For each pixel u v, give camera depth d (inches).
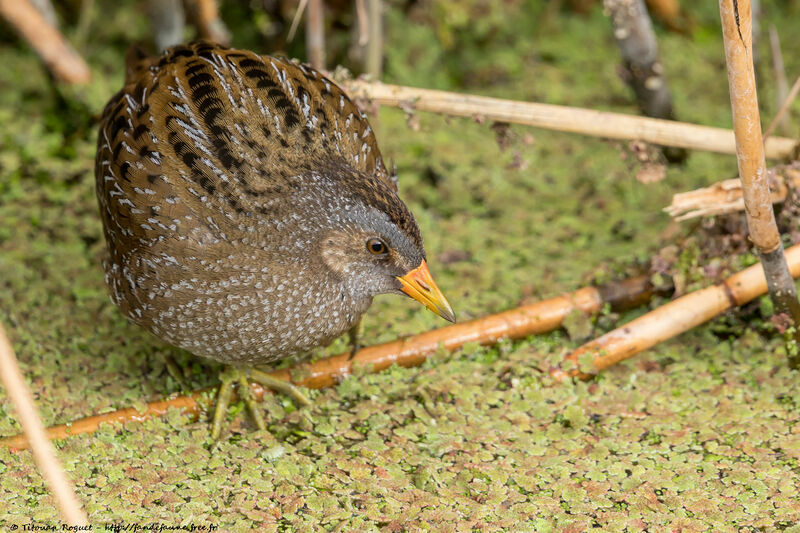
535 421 321.7
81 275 388.5
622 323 362.0
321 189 293.1
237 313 293.1
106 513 276.8
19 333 355.3
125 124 300.0
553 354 346.3
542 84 494.0
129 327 363.9
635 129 351.6
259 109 296.4
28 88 479.8
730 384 331.6
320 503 283.7
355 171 297.6
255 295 291.1
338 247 296.8
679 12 524.1
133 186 290.4
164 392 334.3
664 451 304.3
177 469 297.3
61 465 294.0
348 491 289.7
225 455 303.7
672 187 429.1
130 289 298.4
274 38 483.8
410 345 346.9
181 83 299.6
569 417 317.4
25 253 396.5
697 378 335.6
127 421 316.5
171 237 285.9
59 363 344.5
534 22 530.6
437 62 499.8
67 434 307.3
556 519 279.0
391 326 366.9
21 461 294.7
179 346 308.3
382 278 306.0
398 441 312.5
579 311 356.5
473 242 410.9
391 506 283.1
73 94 454.0
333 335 313.1
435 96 354.3
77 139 456.1
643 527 274.7
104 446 302.5
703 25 531.5
